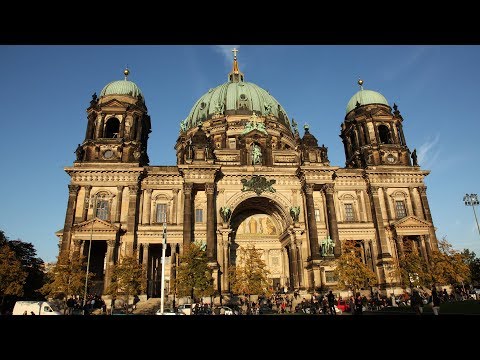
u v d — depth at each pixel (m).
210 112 102.75
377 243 76.81
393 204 80.12
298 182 79.44
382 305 61.50
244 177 77.31
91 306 54.41
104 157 75.06
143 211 73.19
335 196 80.31
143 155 80.56
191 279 60.16
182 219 73.38
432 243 76.38
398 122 87.94
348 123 91.31
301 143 80.94
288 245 79.31
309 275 71.69
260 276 64.88
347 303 60.00
